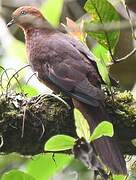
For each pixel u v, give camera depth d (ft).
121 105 26.81
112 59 27.96
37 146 26.86
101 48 28.37
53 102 26.84
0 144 26.37
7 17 44.32
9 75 35.17
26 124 26.30
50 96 26.91
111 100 26.91
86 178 37.35
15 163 36.94
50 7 32.60
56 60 28.68
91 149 22.04
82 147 22.03
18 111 26.43
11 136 26.40
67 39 30.07
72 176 36.65
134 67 44.68
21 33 43.98
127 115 26.50
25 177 24.85
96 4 27.94
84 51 28.86
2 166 36.96
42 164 29.25
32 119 26.35
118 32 27.84
